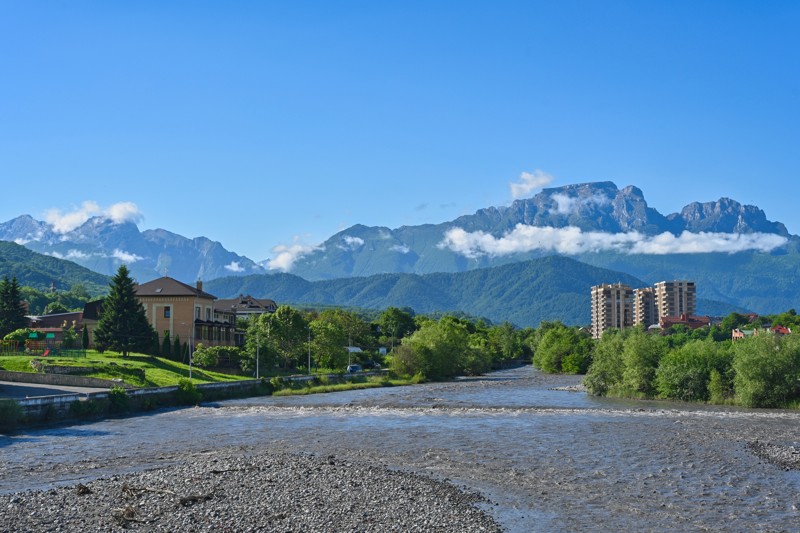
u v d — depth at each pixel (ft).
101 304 554.05
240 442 225.76
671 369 384.06
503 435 240.73
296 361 568.00
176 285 558.56
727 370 366.84
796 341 346.13
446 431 251.60
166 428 260.42
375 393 438.81
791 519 134.51
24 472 174.40
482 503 143.95
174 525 121.29
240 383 409.08
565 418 294.46
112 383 346.33
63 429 254.88
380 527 122.21
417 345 595.47
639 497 150.71
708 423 274.98
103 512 128.98
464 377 650.84
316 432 249.75
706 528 128.57
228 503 135.85
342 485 152.46
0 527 119.65
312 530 119.65
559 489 157.79
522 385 522.06
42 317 637.30
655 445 218.38
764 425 269.03
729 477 171.42
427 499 142.31
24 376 346.13
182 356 497.46
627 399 392.68
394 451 208.03
